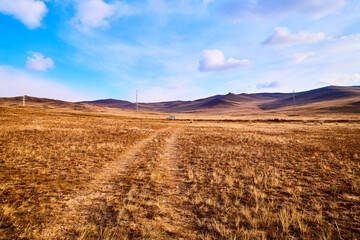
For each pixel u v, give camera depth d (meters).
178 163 9.84
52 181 6.47
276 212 4.66
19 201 4.82
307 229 3.91
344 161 10.12
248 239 3.57
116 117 57.69
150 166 8.98
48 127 21.39
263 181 7.01
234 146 14.85
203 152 12.61
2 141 12.59
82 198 5.33
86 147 12.58
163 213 4.58
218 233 3.80
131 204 4.86
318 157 11.10
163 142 16.59
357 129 29.36
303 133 24.56
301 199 5.47
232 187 6.47
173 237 3.65
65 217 4.25
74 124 26.92
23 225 3.81
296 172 8.21
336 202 5.27
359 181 6.88
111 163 9.33
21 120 25.92
